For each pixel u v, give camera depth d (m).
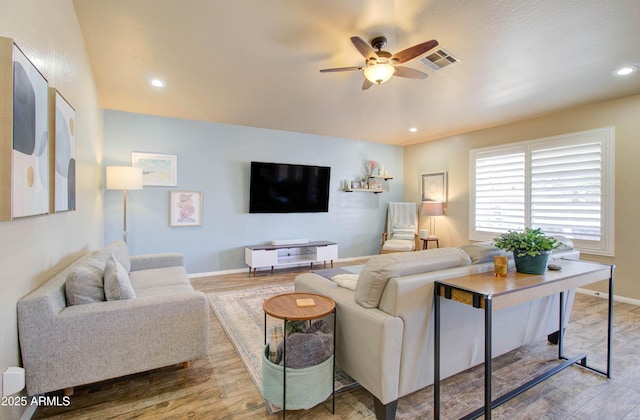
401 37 2.39
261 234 5.25
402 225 6.24
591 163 3.88
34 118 1.46
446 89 3.45
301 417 1.65
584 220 3.94
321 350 1.68
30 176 1.42
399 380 1.60
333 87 3.41
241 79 3.19
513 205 4.74
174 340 1.87
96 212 3.42
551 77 3.10
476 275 1.83
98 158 3.58
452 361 1.82
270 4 2.01
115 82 3.26
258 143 5.16
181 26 2.27
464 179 5.54
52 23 1.76
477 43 2.46
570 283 1.85
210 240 4.81
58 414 1.64
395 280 1.57
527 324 2.22
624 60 2.73
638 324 2.95
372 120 4.72
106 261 2.20
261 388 1.90
